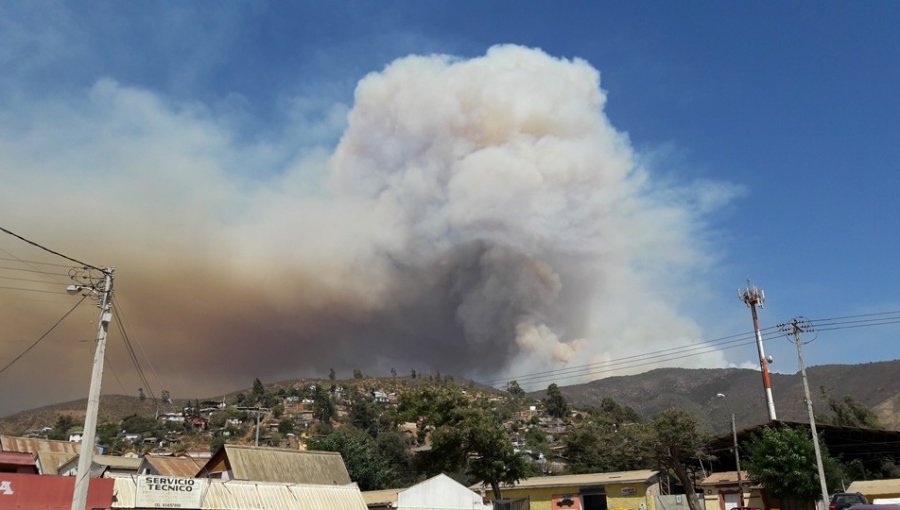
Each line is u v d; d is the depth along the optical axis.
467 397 59.19
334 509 35.28
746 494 62.50
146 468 46.94
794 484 49.88
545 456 105.00
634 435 57.34
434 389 60.00
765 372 75.44
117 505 27.53
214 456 43.50
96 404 21.16
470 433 55.88
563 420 175.00
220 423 157.12
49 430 151.75
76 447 48.06
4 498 24.52
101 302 22.34
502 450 55.72
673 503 55.34
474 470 55.91
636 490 55.72
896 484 48.59
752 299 77.81
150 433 142.88
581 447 65.00
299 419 168.25
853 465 65.44
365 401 188.38
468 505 43.22
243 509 31.78
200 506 30.58
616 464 74.62
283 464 43.47
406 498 41.69
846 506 36.53
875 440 62.62
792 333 43.44
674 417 56.94
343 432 76.56
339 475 45.41
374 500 49.31
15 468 29.88
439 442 55.28
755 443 54.34
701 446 57.59
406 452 88.50
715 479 67.31
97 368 21.47
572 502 56.91
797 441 51.00
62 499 25.73
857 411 94.44
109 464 48.78
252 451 43.12
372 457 73.88
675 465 56.78
